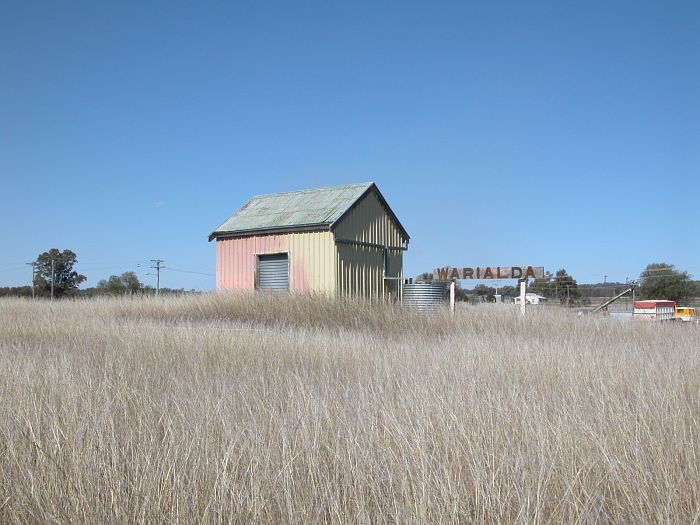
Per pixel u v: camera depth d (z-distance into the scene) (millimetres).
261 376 6934
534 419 4996
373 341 11375
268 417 5141
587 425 4902
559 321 15914
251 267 21797
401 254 23516
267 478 3844
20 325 13914
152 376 7383
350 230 20906
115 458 4016
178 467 3969
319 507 3682
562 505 3639
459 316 16141
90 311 19812
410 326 15336
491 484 3836
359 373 7434
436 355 9062
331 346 9969
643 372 7699
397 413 5324
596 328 15133
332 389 6289
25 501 3641
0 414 5156
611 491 4004
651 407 5598
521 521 3463
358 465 4035
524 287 17688
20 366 7469
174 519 3486
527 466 4121
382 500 3770
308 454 4152
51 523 3479
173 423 4867
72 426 4777
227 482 3703
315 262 20344
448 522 3486
